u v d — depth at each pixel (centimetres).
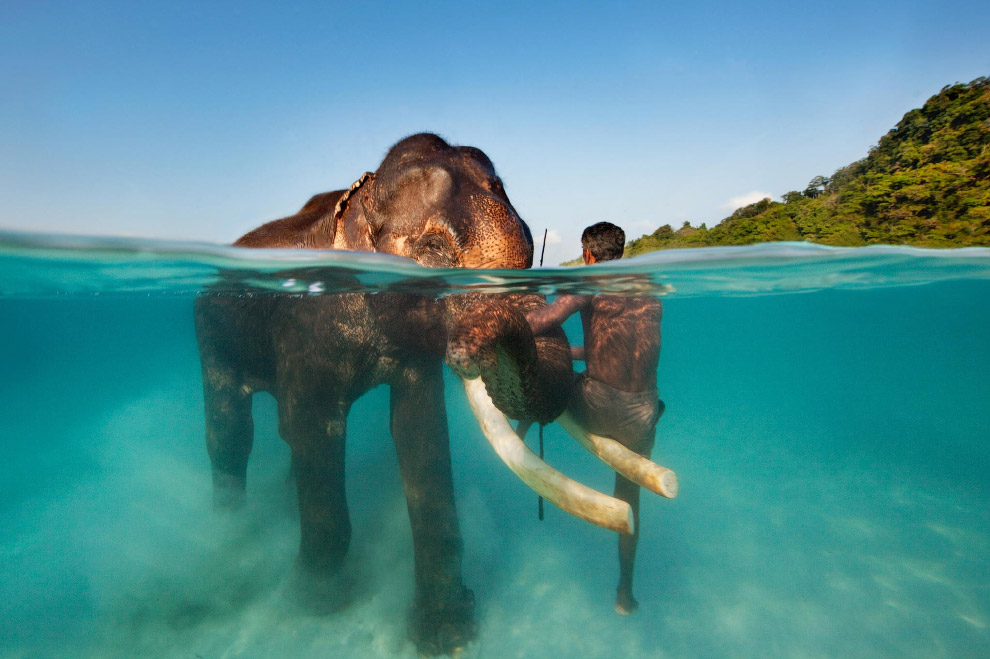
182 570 229
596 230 188
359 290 167
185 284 234
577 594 230
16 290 303
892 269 395
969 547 303
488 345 106
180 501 319
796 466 491
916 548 300
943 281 501
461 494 324
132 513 301
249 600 209
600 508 108
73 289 293
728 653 201
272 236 220
